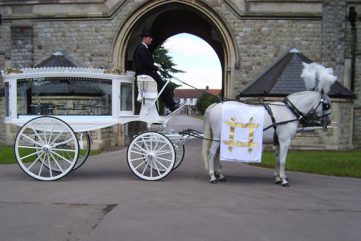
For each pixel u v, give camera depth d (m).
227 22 21.42
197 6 21.44
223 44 21.97
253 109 9.07
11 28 22.58
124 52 22.20
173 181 9.42
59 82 9.89
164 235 5.63
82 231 5.77
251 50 21.44
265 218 6.50
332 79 9.19
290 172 11.17
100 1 21.80
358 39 21.61
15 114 9.73
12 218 6.37
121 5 21.70
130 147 9.39
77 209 6.86
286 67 19.66
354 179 10.16
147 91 9.83
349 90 20.56
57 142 9.72
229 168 11.95
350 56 21.55
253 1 21.22
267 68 21.33
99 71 9.62
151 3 21.53
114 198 7.61
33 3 22.38
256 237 5.62
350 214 6.83
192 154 15.76
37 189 8.39
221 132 9.05
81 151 15.44
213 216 6.55
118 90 9.78
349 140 19.75
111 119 9.73
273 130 9.14
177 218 6.41
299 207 7.21
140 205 7.13
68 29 22.25
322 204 7.46
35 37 22.56
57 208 6.93
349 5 21.38
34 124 9.35
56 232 5.72
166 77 11.11
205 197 7.81
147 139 9.38
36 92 9.90
